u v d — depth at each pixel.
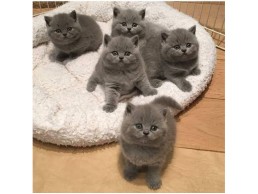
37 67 0.56
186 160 0.43
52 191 0.39
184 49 0.47
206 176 0.41
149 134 0.34
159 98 0.43
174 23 0.60
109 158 0.43
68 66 0.56
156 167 0.39
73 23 0.54
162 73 0.52
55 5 0.73
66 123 0.42
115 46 0.44
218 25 0.68
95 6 0.66
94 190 0.40
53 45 0.61
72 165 0.42
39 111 0.44
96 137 0.43
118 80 0.47
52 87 0.52
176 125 0.44
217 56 0.61
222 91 0.53
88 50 0.60
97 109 0.46
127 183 0.40
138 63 0.46
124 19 0.54
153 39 0.53
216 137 0.46
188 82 0.49
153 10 0.63
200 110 0.50
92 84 0.51
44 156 0.43
